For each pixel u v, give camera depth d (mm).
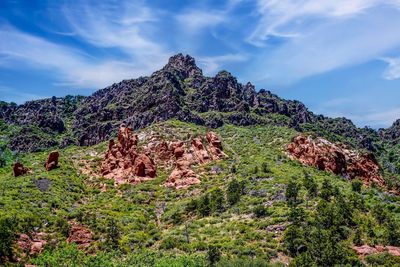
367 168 163875
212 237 96875
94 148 179125
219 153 157750
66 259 88625
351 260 78375
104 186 140875
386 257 79875
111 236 100688
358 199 108750
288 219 93750
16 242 91000
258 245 87312
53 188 127688
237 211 107938
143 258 88750
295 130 194375
